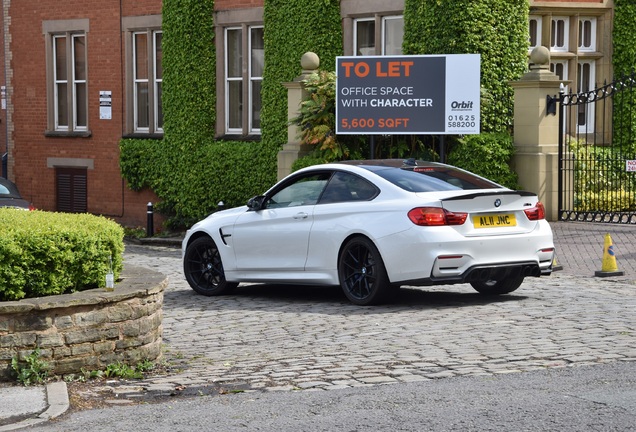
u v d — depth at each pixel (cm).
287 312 1236
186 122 2655
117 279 953
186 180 2659
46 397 789
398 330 1075
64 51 3002
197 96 2645
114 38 2850
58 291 888
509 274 1245
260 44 2577
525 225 1250
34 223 919
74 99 2975
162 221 2766
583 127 2516
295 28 2425
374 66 2036
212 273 1433
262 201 1366
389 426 692
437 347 973
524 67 2227
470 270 1196
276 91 2470
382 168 1285
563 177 2131
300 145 2298
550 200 2112
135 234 2644
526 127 2117
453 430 678
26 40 3078
